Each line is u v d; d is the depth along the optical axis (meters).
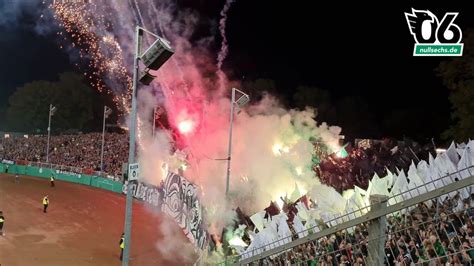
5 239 29.03
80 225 34.44
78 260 26.22
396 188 16.23
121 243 27.03
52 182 50.25
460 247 8.59
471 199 9.91
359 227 10.83
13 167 60.59
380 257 8.21
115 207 41.34
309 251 11.41
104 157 59.31
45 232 31.75
